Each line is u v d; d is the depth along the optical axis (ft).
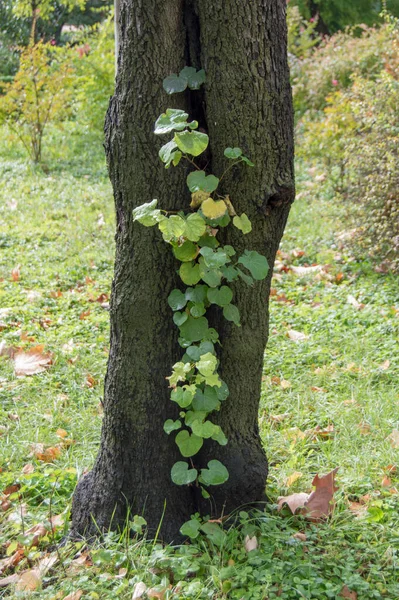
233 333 9.40
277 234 9.45
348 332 17.37
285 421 13.53
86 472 11.13
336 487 10.99
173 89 8.68
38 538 10.05
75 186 31.81
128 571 9.12
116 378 9.66
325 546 9.57
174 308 9.05
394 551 9.57
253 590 8.66
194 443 9.02
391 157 20.90
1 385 15.08
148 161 8.93
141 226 9.11
